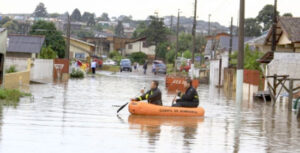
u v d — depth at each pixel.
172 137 18.47
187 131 20.25
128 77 77.00
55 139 16.70
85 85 50.88
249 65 55.69
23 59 56.44
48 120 21.41
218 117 26.41
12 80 42.38
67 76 66.38
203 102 36.91
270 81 43.22
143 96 25.41
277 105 36.22
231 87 57.28
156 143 16.97
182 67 99.06
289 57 43.62
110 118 23.25
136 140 17.36
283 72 43.25
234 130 21.48
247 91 51.22
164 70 96.69
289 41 49.16
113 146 16.03
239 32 35.47
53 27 102.62
